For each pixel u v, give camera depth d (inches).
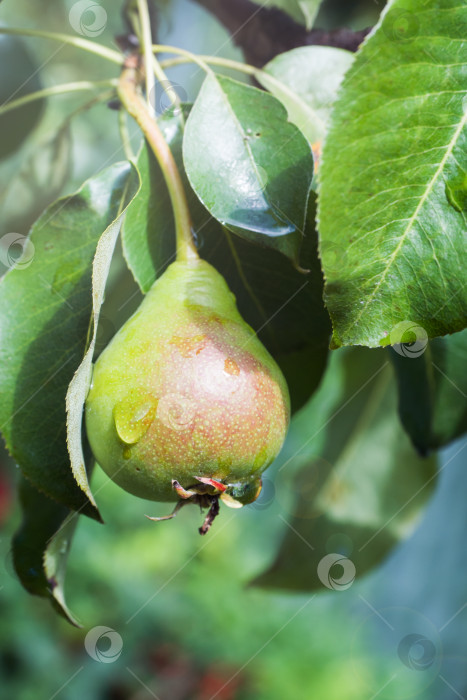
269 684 55.2
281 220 14.1
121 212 14.2
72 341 14.9
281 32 18.1
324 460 23.7
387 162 13.3
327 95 16.4
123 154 16.8
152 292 14.4
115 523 62.0
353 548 23.1
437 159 13.4
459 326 13.4
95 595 54.6
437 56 13.3
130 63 15.8
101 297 13.7
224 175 14.2
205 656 55.2
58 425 14.7
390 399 23.0
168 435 13.7
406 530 23.2
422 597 73.2
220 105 14.4
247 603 64.6
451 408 18.5
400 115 13.3
